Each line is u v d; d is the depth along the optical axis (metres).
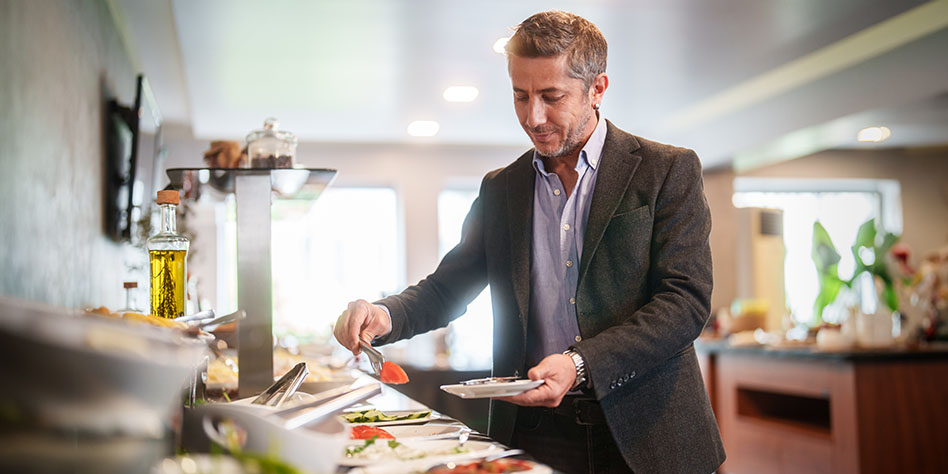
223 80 4.84
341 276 7.02
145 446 0.72
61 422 0.66
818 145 5.78
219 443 0.83
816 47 4.29
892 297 6.79
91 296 2.78
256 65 4.53
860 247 7.59
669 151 1.54
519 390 1.19
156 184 4.07
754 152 6.07
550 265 1.60
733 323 5.79
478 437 1.22
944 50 4.36
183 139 6.41
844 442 4.01
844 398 4.01
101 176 2.98
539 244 1.60
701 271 1.46
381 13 3.70
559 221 1.60
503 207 1.67
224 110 5.64
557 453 1.50
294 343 3.71
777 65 4.63
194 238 2.93
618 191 1.52
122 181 3.39
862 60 4.88
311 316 6.78
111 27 3.30
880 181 8.14
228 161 2.32
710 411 1.54
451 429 1.31
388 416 1.47
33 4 1.90
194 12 3.63
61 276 2.26
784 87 5.52
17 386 0.64
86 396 0.66
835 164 8.09
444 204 7.34
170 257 1.53
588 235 1.51
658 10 3.70
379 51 4.29
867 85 4.86
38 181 1.95
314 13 3.69
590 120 1.57
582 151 1.55
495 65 4.60
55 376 0.64
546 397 1.23
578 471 1.48
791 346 4.61
